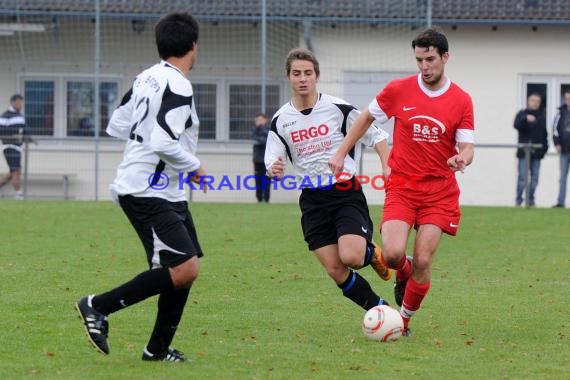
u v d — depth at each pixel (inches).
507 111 2942.9
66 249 1561.3
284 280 1298.0
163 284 789.9
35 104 2768.2
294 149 976.3
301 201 979.9
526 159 2395.4
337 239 960.3
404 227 935.7
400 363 838.5
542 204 2886.3
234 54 2746.1
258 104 2753.4
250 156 2679.6
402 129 939.3
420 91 929.5
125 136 837.2
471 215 2167.8
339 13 2741.1
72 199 2618.1
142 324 999.0
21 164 2588.6
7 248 1563.7
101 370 796.6
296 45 2770.7
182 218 807.1
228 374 786.8
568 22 2864.2
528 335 967.6
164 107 772.0
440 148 931.3
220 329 983.0
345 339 938.1
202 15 2704.2
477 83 2940.5
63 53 2758.4
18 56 2765.7
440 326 1010.1
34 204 2330.2
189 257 788.0
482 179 2876.5
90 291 1192.8
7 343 901.8
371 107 939.3
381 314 927.0
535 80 2945.4
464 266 1448.1
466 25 2915.8
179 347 895.1
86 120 2770.7
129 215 803.4
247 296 1178.6
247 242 1675.7
